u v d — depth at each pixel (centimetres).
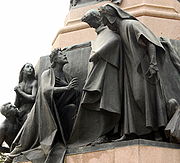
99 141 845
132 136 842
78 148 852
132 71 859
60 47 1009
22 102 966
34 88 960
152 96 847
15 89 965
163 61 874
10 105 956
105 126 859
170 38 960
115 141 838
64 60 916
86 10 1034
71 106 899
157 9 991
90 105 864
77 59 938
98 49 866
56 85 902
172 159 811
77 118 871
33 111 905
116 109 852
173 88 881
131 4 1002
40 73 969
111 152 823
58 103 898
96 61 870
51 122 877
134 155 804
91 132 866
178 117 829
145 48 862
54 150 862
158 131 839
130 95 856
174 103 843
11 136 955
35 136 904
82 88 912
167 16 980
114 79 866
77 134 872
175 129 815
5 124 956
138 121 845
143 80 850
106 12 885
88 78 864
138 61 854
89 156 838
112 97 856
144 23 967
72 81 902
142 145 806
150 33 873
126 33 869
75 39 1006
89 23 917
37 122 902
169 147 816
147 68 854
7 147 961
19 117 961
